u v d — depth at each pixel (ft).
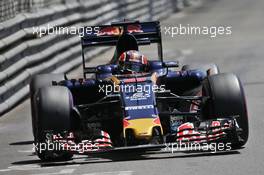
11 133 139.23
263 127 131.44
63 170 100.07
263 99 166.50
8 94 165.89
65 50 220.84
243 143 108.17
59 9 221.25
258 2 492.54
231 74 108.58
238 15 411.34
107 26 127.95
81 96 118.21
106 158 107.96
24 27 185.68
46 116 104.27
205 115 110.42
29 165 106.52
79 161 106.73
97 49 260.42
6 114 161.99
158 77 114.73
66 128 104.63
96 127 114.42
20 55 178.09
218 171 94.17
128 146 101.09
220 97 105.91
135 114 103.76
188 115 111.04
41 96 105.19
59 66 211.20
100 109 117.60
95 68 124.26
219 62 237.04
